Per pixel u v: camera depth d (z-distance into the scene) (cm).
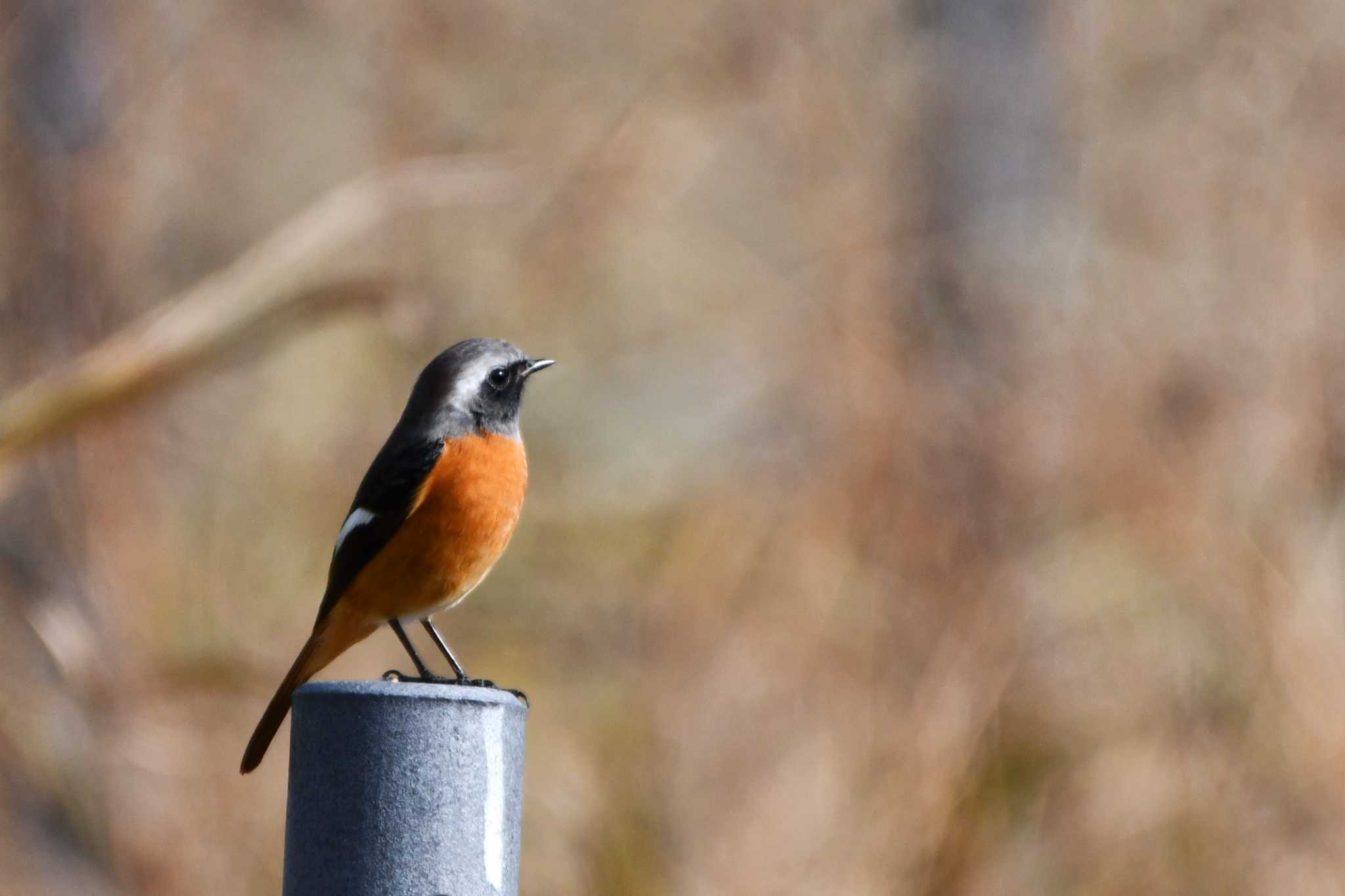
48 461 1348
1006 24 1781
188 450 1581
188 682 1348
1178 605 1384
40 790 1304
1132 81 1731
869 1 1755
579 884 1366
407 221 1572
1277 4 1622
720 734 1407
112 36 1584
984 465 1434
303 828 562
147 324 1054
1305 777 1327
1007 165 1734
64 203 1512
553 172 1664
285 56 1862
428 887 549
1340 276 1519
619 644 1511
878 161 1702
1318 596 1410
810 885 1305
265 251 1090
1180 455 1427
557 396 1669
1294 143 1588
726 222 1722
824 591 1421
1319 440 1434
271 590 1552
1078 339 1507
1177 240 1596
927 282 1566
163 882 1327
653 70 1703
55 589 1322
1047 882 1307
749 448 1602
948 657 1358
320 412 1642
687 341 1688
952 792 1312
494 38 1752
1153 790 1327
